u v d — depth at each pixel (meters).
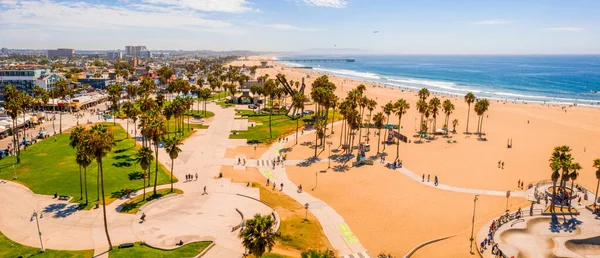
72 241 60.03
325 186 90.44
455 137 142.50
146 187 83.69
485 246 62.97
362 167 105.31
